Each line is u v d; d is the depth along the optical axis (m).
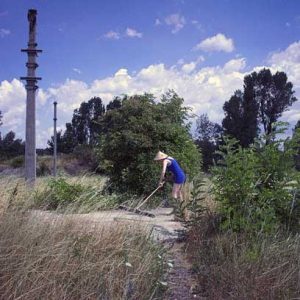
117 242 5.49
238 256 5.57
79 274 4.72
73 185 10.34
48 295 4.39
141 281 4.91
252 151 6.80
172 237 6.70
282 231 6.25
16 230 5.09
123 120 12.52
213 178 6.62
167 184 11.63
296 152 6.68
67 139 58.09
